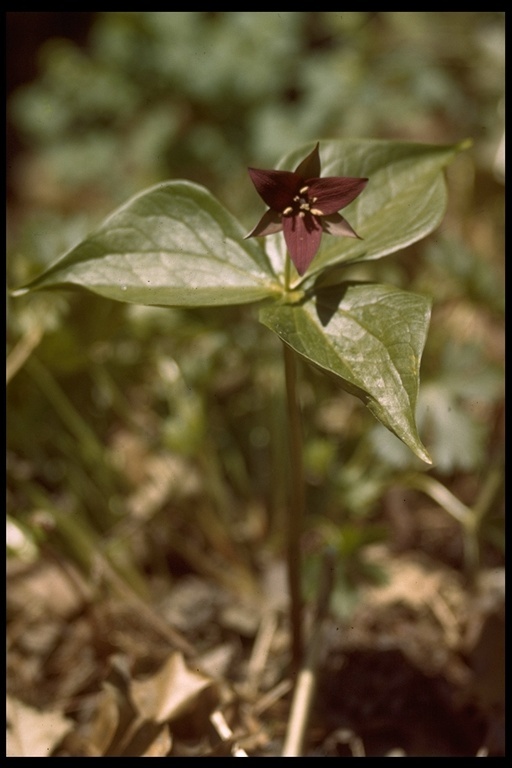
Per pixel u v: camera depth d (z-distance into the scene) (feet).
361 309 2.37
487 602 3.02
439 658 2.92
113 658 2.70
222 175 4.47
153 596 3.15
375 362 2.31
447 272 3.26
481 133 4.42
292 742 2.59
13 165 5.91
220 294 2.44
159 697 2.65
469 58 4.64
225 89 4.55
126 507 3.27
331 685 2.81
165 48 4.61
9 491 3.11
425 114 4.91
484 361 3.17
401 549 3.26
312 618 2.93
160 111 4.77
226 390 3.65
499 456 3.15
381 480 3.21
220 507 3.27
